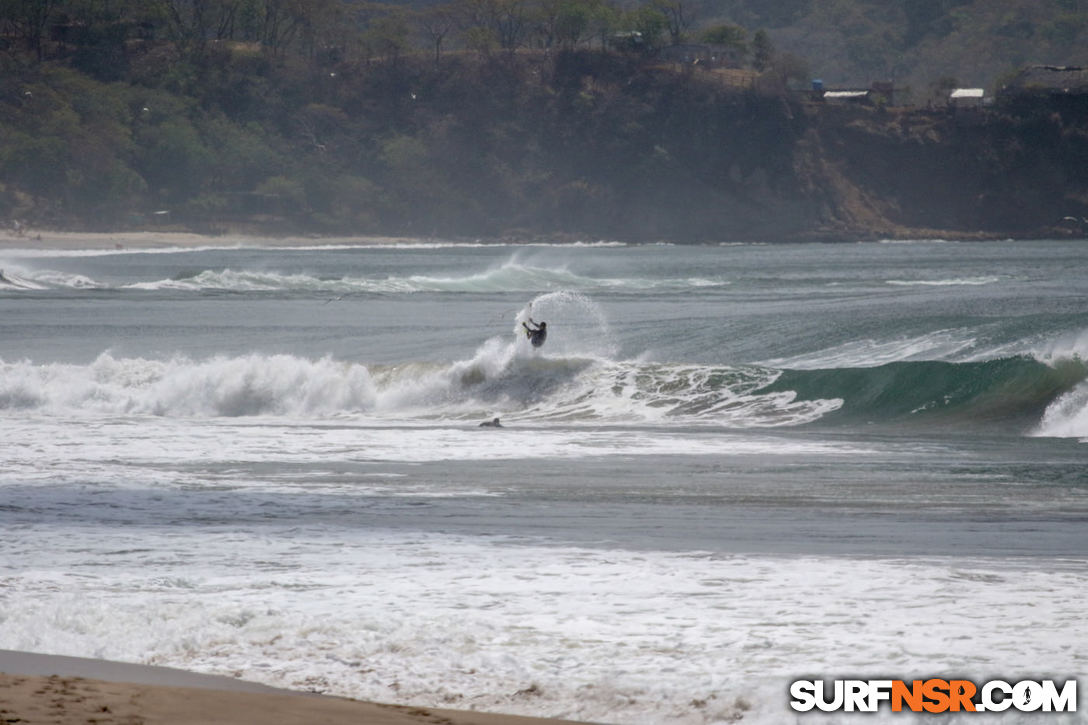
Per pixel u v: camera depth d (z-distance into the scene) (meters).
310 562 47.62
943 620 36.88
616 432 99.62
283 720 27.19
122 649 34.44
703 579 43.66
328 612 38.81
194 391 117.69
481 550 50.25
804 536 54.22
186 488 69.56
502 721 28.08
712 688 30.75
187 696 28.73
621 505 63.72
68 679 29.88
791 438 95.38
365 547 51.12
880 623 36.66
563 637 35.47
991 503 64.06
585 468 78.62
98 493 67.38
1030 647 33.72
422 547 51.09
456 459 83.19
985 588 41.44
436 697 30.58
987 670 31.78
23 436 95.81
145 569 46.31
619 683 31.28
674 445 90.94
